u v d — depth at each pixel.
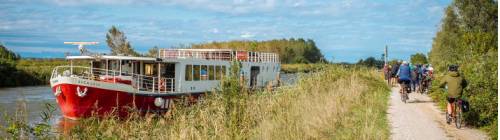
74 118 22.30
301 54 114.62
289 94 18.77
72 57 24.69
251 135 12.84
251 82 34.22
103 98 22.47
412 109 17.55
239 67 15.54
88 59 25.16
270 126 12.79
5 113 12.27
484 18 58.88
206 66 28.16
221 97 14.99
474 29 59.00
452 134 12.70
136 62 25.80
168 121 16.95
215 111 14.73
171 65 25.95
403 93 20.03
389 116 15.66
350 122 13.90
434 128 13.53
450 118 14.00
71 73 23.98
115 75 25.33
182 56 34.19
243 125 13.45
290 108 15.90
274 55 39.62
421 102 19.91
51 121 21.94
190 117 14.31
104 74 25.58
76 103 22.20
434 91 22.09
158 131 13.81
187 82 26.38
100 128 13.48
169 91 25.31
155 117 23.75
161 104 24.45
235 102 14.50
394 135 12.50
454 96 13.63
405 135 12.51
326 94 19.02
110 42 49.81
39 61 75.00
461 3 60.03
